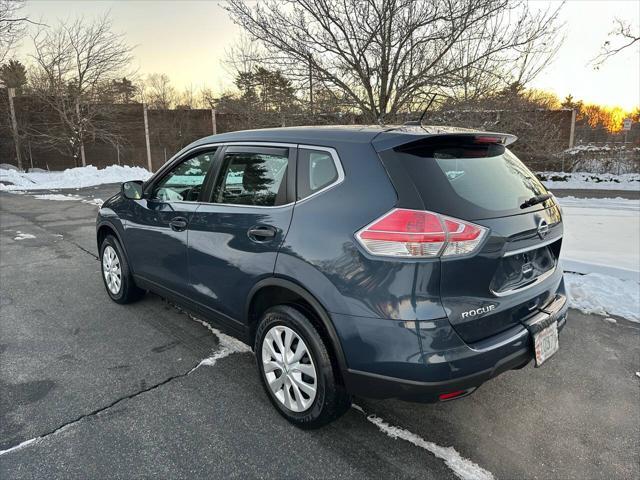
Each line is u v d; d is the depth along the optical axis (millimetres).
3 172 18406
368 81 8945
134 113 27344
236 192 2975
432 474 2289
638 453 2459
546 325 2486
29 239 7488
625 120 22344
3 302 4566
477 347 2164
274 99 9930
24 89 24688
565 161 21844
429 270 2057
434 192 2150
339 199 2344
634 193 15945
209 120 31344
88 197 13281
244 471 2291
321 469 2312
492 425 2695
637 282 4984
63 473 2258
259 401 2898
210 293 3135
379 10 8406
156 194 3787
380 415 2785
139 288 4395
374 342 2152
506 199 2418
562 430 2648
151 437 2537
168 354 3508
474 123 9023
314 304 2365
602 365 3410
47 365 3320
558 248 2869
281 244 2535
